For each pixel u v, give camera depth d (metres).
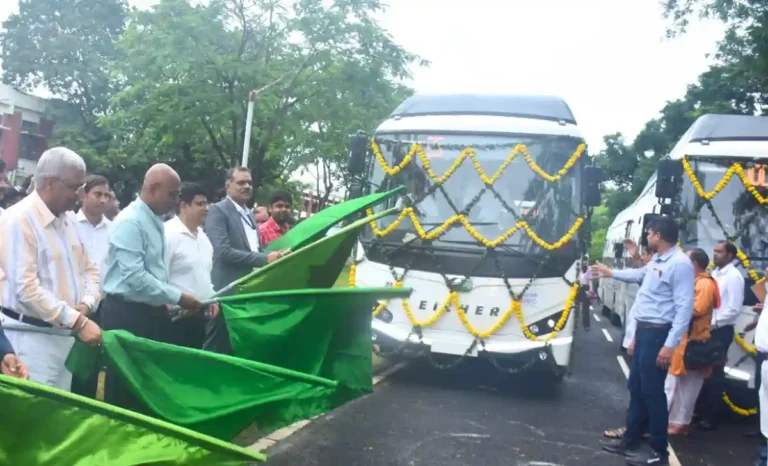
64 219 4.13
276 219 7.74
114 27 38.47
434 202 8.38
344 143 21.53
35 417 2.85
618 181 41.84
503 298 8.11
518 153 8.23
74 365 3.84
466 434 6.71
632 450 6.32
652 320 5.93
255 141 23.38
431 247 8.29
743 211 8.06
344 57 21.73
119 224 4.43
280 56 21.70
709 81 28.97
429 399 8.08
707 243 8.10
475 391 8.66
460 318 8.16
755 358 7.65
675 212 8.24
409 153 8.46
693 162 8.23
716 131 8.52
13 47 38.06
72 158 3.98
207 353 3.57
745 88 27.08
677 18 20.23
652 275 5.98
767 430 5.73
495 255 8.15
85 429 2.86
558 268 8.11
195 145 25.73
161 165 4.56
